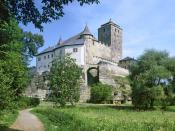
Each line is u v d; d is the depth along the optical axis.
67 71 72.12
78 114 40.97
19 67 39.44
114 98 108.38
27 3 15.88
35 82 114.19
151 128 28.89
